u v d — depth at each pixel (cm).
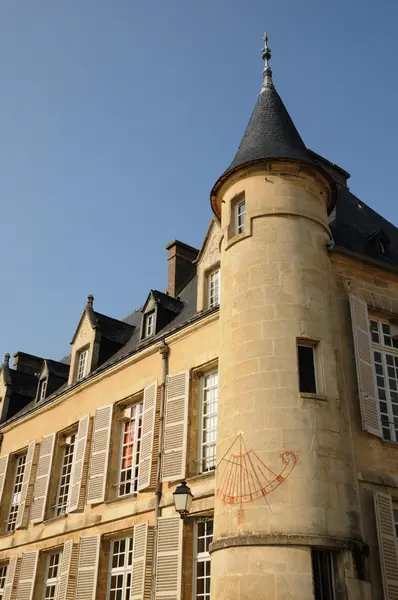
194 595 1331
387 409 1334
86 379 1953
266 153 1400
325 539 1034
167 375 1623
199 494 1376
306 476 1086
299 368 1212
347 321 1322
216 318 1537
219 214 1534
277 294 1252
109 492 1691
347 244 1492
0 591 1981
